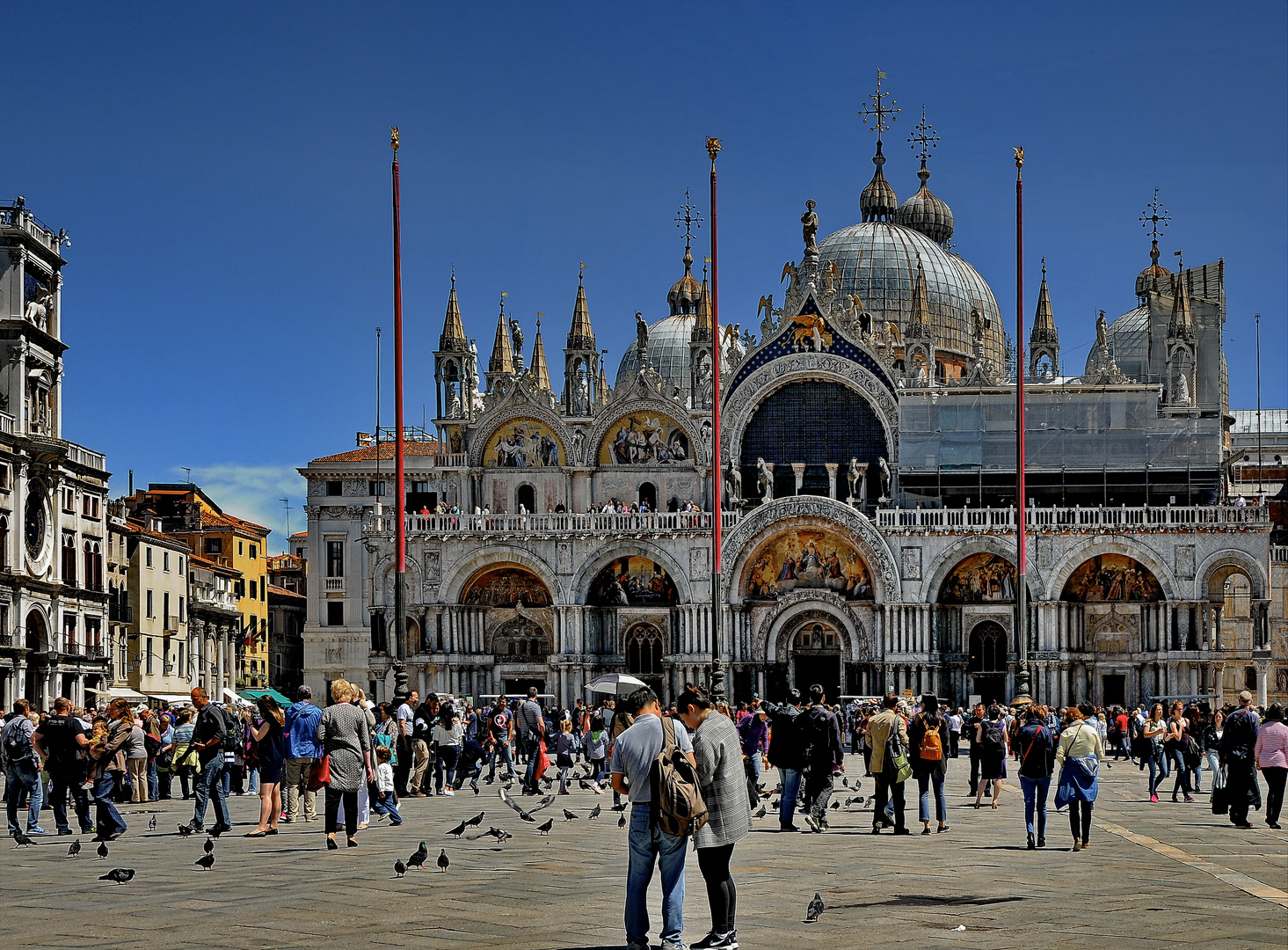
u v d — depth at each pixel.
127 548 116.88
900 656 106.31
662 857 21.41
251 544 152.50
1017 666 86.38
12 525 90.12
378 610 112.88
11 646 88.25
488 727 62.22
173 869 30.45
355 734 34.22
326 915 23.97
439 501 114.88
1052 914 24.38
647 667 112.00
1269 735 40.91
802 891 27.22
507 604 113.25
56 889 27.47
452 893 26.39
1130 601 107.06
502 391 116.44
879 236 132.38
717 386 90.62
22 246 93.25
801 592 108.88
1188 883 28.27
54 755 39.38
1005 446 110.31
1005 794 55.91
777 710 40.28
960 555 106.56
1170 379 113.88
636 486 114.38
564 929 22.80
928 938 22.20
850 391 113.69
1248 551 104.50
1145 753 63.69
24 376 93.25
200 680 132.25
